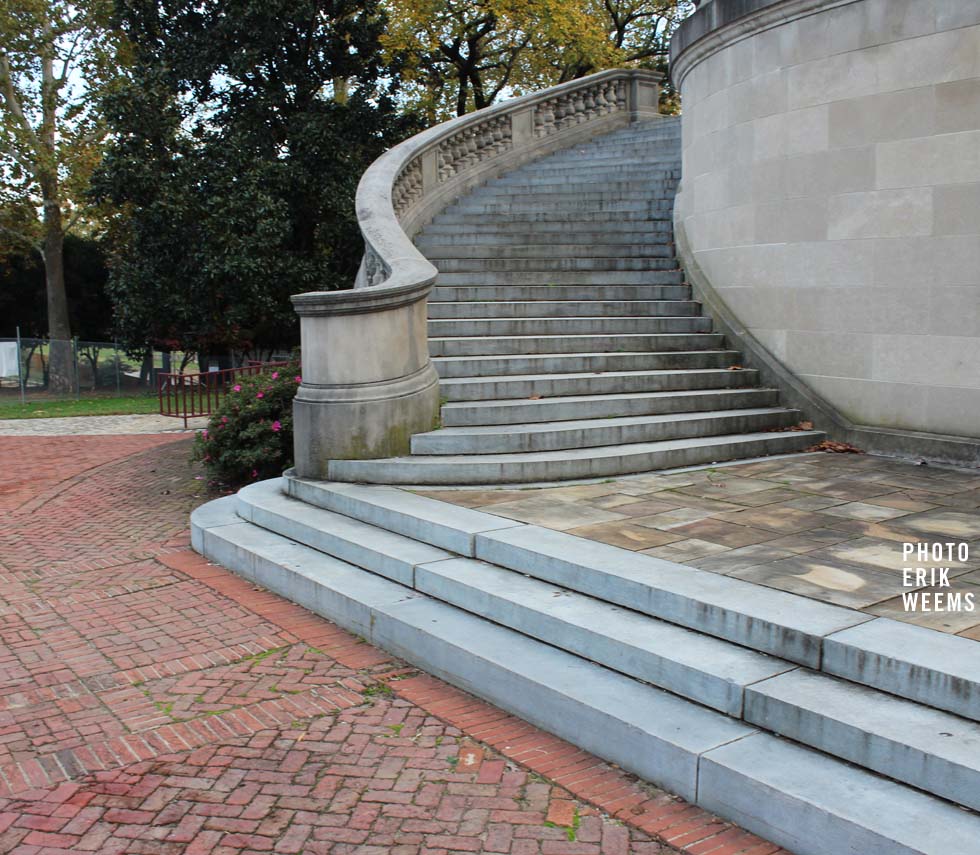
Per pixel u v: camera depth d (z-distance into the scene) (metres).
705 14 9.23
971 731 3.16
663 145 14.73
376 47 23.78
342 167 22.66
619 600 4.57
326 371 7.35
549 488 6.75
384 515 6.32
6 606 6.20
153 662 5.07
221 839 3.32
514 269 11.07
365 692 4.58
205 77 22.75
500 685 4.31
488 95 29.66
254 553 6.45
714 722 3.63
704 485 6.76
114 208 28.47
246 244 21.50
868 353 8.07
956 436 7.50
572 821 3.37
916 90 7.44
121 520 8.99
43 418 21.48
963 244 7.29
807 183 8.40
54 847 3.29
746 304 9.30
